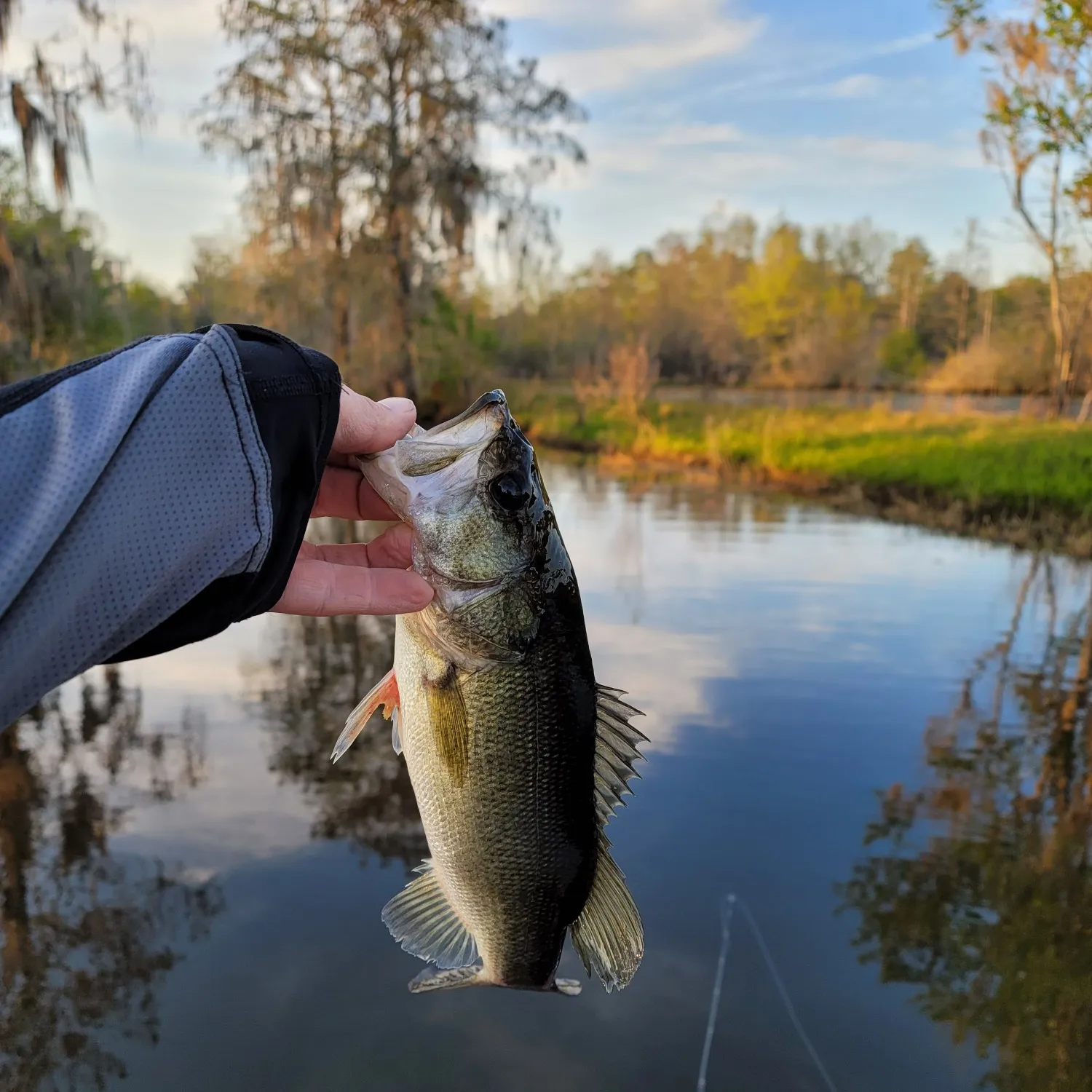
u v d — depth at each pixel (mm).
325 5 24578
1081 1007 3600
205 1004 3525
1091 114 12414
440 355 28016
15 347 14383
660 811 5016
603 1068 3260
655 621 8523
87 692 6785
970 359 35906
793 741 5883
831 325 43344
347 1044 3357
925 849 4684
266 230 25234
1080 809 5051
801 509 15578
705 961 3871
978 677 7105
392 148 25172
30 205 16609
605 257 47031
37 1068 3225
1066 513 13664
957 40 12867
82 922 3992
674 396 37500
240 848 4598
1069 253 25422
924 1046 3400
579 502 16172
